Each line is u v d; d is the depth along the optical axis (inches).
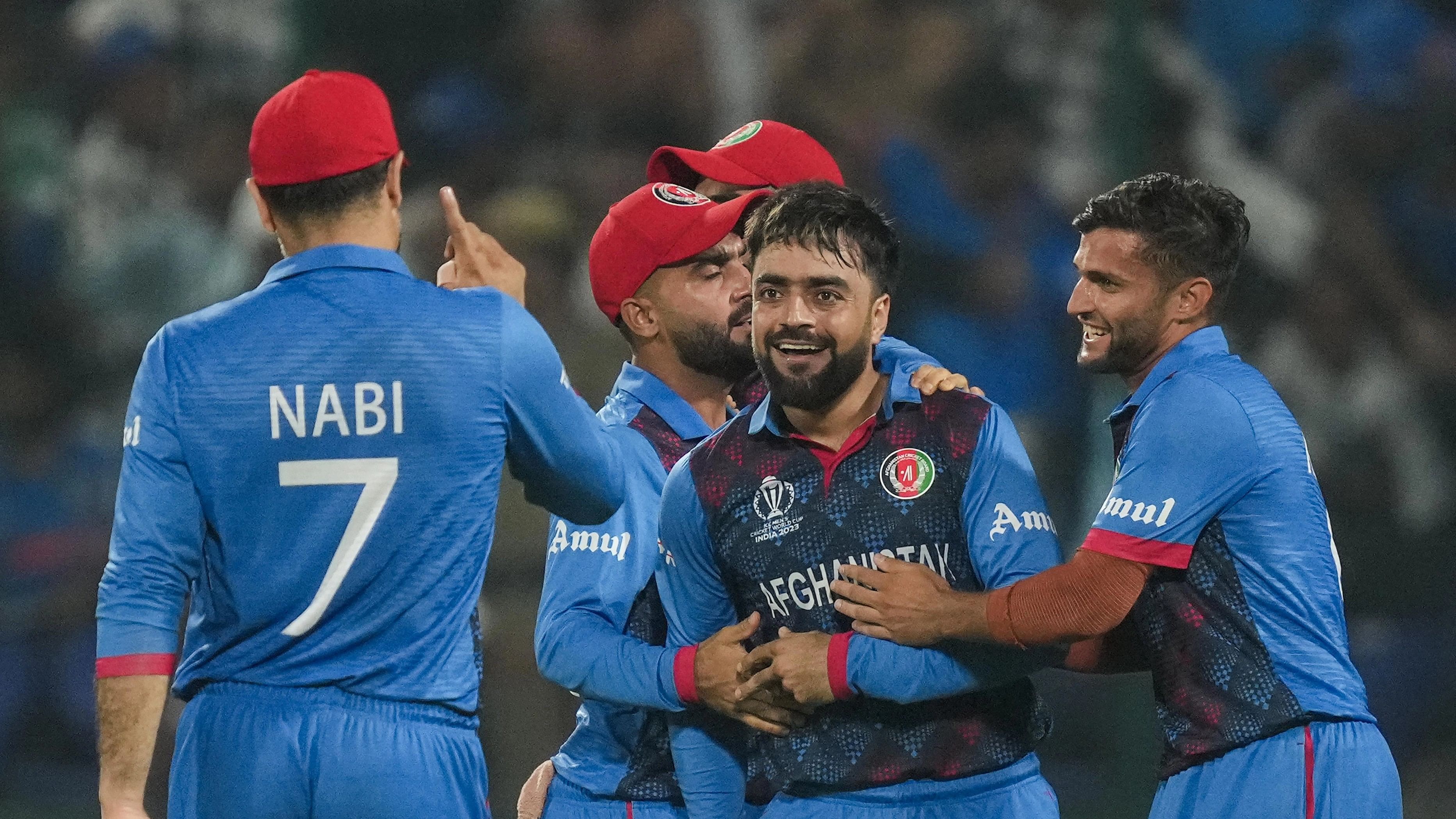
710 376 511.5
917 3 1218.0
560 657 471.8
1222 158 1114.7
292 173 430.0
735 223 497.7
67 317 1225.4
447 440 425.4
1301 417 1086.4
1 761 1096.8
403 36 1227.2
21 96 1291.8
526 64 1232.8
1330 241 1117.1
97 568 1129.4
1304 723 455.2
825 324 438.0
